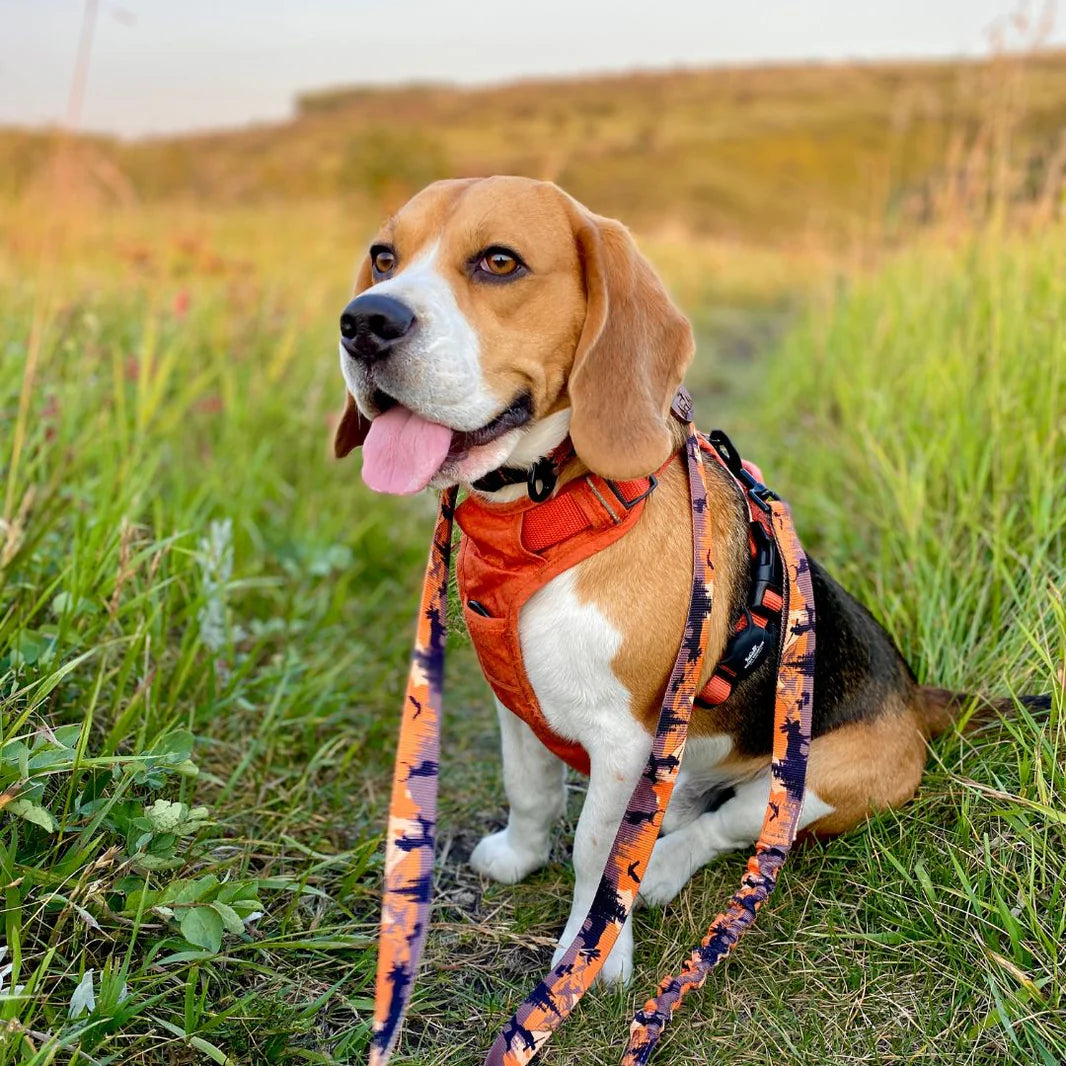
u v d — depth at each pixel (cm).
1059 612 72
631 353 58
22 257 152
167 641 87
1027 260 119
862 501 108
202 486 106
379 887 71
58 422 96
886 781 70
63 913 55
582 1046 58
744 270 415
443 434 56
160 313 142
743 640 64
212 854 68
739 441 157
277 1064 55
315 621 102
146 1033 53
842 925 65
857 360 149
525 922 69
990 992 58
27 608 76
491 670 62
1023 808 65
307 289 183
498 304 57
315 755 82
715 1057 57
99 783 63
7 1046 48
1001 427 97
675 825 75
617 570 59
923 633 85
